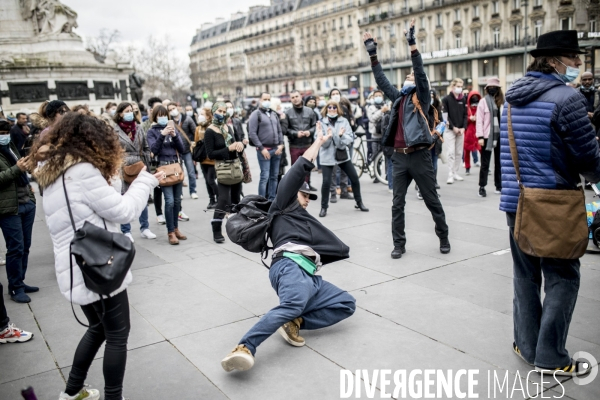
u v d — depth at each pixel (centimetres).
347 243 647
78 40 2169
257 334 345
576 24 4931
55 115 521
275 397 318
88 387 326
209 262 599
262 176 862
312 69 9375
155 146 680
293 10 9781
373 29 7612
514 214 333
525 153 314
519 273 343
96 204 283
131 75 2425
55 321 448
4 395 332
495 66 5731
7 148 473
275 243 387
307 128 933
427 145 556
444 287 482
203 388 331
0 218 479
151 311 457
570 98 299
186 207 953
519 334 346
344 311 396
